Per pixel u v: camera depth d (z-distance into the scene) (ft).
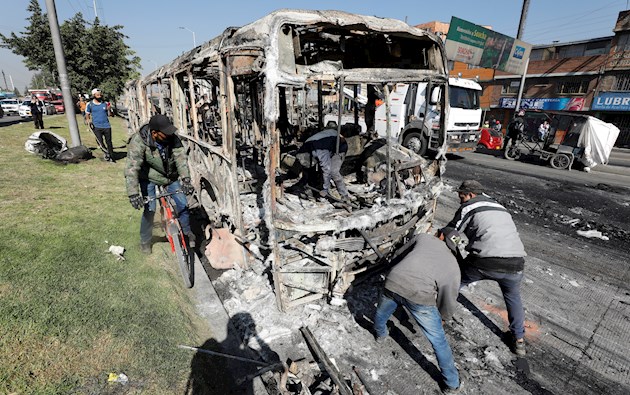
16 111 90.63
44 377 6.41
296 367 8.72
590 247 17.48
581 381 9.01
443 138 14.65
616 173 36.32
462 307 12.08
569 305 12.35
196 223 17.85
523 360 9.70
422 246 8.56
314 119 29.01
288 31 8.81
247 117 25.80
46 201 15.90
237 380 8.25
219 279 12.91
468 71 91.35
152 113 27.37
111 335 7.88
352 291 12.53
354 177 18.49
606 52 66.85
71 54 71.77
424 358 9.67
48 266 10.07
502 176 33.55
